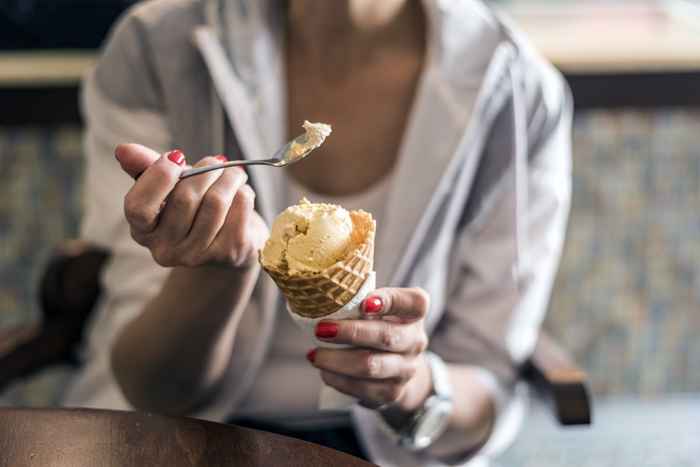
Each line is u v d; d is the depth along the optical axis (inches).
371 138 46.4
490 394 45.6
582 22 89.4
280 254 32.4
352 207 46.1
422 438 42.1
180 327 39.6
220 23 46.3
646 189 77.7
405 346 35.7
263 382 45.8
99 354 47.1
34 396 76.2
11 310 75.2
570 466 74.9
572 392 42.0
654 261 79.6
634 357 81.6
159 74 46.9
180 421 32.4
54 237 74.1
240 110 45.2
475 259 47.7
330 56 46.6
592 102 73.9
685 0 93.4
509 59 46.0
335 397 38.3
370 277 33.8
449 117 45.3
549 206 48.3
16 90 69.6
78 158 72.7
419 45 47.0
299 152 32.9
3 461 30.4
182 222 33.0
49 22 74.5
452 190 46.0
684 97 74.2
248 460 30.9
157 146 47.5
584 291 80.0
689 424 80.1
